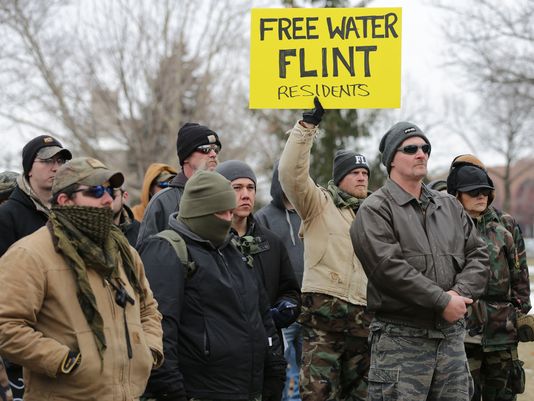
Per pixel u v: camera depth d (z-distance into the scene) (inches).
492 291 503.2
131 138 2033.7
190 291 357.1
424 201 395.9
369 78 423.8
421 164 390.0
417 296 368.8
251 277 378.6
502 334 502.0
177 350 349.7
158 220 468.8
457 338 384.2
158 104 2027.6
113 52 1989.4
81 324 296.2
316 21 427.5
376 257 378.0
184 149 480.1
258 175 2418.8
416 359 378.6
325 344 470.0
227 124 2182.6
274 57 428.8
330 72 426.0
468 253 397.1
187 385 353.4
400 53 422.9
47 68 1909.4
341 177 488.7
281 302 434.6
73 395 293.7
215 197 362.0
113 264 307.9
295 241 575.2
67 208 301.6
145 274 356.5
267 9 429.4
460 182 510.6
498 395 515.5
